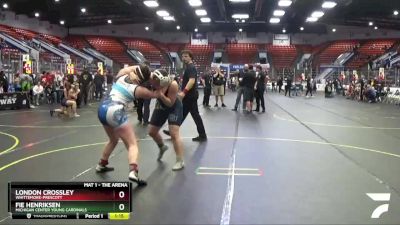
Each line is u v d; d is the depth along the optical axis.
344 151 8.68
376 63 43.47
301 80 43.47
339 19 42.44
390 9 36.41
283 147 9.04
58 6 34.88
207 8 33.91
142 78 6.04
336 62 49.59
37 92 21.84
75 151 8.51
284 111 18.72
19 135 10.88
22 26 40.31
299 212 4.91
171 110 6.93
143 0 27.83
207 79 20.66
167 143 9.38
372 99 27.44
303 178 6.40
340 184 6.09
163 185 5.97
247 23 46.59
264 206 5.11
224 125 12.95
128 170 6.74
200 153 8.24
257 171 6.81
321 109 20.39
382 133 11.62
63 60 33.06
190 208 5.02
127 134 6.01
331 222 4.61
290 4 28.45
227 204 5.17
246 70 17.75
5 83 20.53
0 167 7.01
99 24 48.34
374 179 6.38
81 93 21.52
